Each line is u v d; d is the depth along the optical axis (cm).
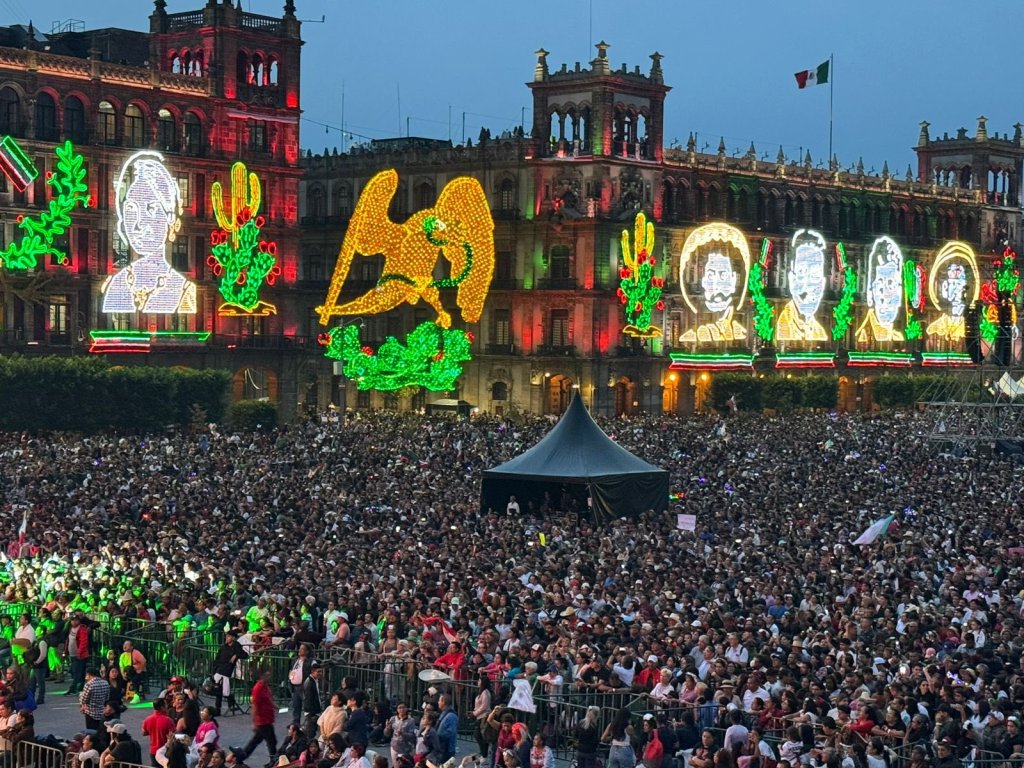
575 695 3788
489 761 3669
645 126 16050
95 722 3769
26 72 12625
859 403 18538
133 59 15038
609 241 15525
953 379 15762
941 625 4525
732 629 4434
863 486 8162
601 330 15488
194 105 13875
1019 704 3775
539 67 15775
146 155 13288
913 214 19500
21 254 12538
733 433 11481
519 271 15825
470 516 6825
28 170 12331
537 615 4541
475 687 3991
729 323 16800
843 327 18212
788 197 17712
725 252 16688
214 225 14025
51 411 11194
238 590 4856
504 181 15912
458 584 4891
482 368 15975
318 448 9375
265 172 14462
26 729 3350
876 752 3238
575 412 7538
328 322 15925
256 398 14288
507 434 10850
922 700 3706
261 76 14500
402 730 3466
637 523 6969
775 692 3706
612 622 4472
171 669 4528
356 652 4194
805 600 4972
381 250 14775
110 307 13088
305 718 3772
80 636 4491
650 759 3350
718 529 6644
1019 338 19425
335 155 16925
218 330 14112
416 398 16075
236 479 7806
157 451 8988
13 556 5803
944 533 6462
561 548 6009
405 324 16338
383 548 5759
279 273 14600
